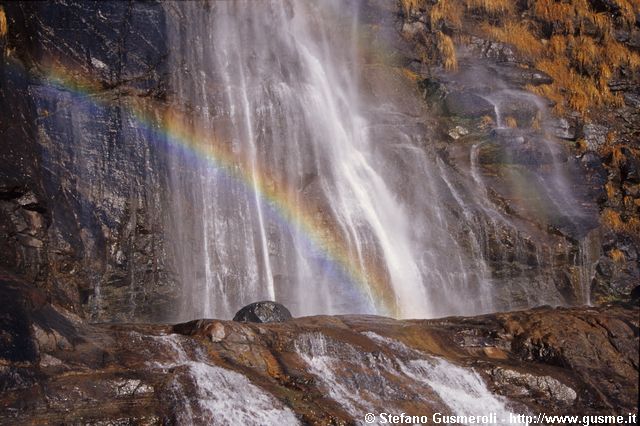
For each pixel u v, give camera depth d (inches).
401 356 563.8
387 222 900.0
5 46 717.3
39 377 455.8
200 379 483.8
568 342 616.1
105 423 444.5
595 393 581.9
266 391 495.5
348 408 507.8
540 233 893.2
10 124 666.8
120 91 783.1
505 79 1079.6
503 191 931.3
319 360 541.3
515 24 1175.0
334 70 998.4
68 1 785.6
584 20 1178.0
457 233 882.1
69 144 730.2
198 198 790.5
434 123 1000.9
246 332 538.9
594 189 976.9
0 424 424.8
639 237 985.5
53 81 751.7
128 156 759.1
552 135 1044.5
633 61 1162.0
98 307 700.7
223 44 884.6
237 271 786.2
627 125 1111.0
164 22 837.2
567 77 1138.7
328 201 869.2
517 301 873.5
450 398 544.4
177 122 805.2
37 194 648.4
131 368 485.4
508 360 602.2
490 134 983.6
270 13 946.7
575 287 896.9
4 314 488.1
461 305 863.7
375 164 935.0
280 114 880.3
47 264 641.0
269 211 831.1
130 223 736.3
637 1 1190.3
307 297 813.2
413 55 1080.2
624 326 634.8
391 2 1107.9
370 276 849.5
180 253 759.7
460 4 1144.2
